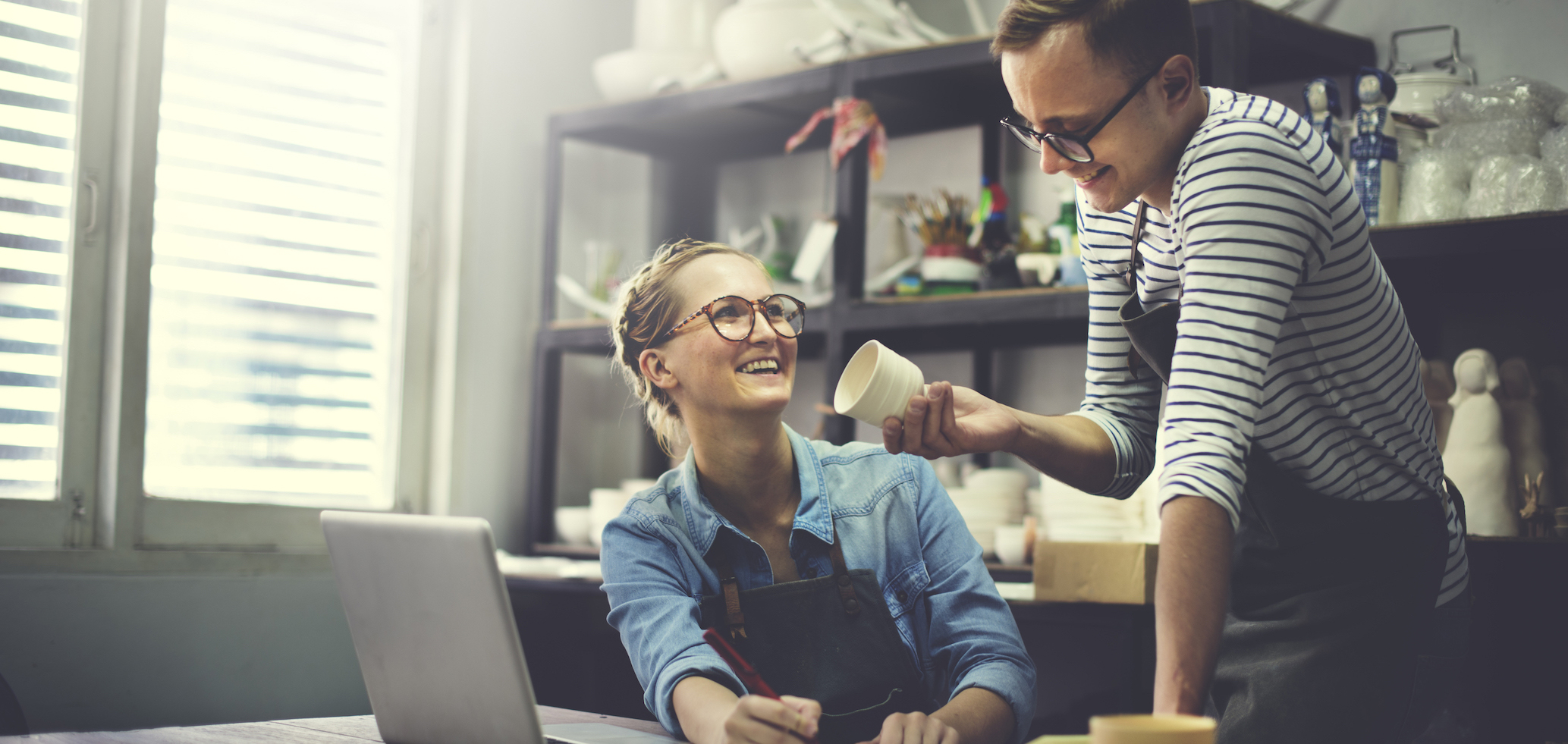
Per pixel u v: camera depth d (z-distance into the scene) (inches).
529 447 124.3
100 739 48.3
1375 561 42.9
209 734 49.4
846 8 106.0
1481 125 76.1
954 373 112.9
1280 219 36.5
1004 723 46.1
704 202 133.9
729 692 44.7
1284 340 40.7
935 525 53.3
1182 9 39.6
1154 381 50.3
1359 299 39.9
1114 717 28.8
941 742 42.1
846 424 103.0
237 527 108.6
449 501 121.2
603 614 119.6
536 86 131.4
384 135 122.5
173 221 106.6
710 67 115.0
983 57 95.3
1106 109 39.1
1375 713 42.0
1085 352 105.1
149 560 102.4
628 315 55.2
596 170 135.2
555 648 115.4
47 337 100.0
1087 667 101.5
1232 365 35.4
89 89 102.7
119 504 101.4
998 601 51.1
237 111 111.3
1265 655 44.7
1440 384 79.1
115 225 103.3
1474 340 84.7
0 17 98.4
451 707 41.5
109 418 102.0
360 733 49.4
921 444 43.0
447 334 123.1
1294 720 42.6
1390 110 82.3
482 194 125.5
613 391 136.3
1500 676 72.2
